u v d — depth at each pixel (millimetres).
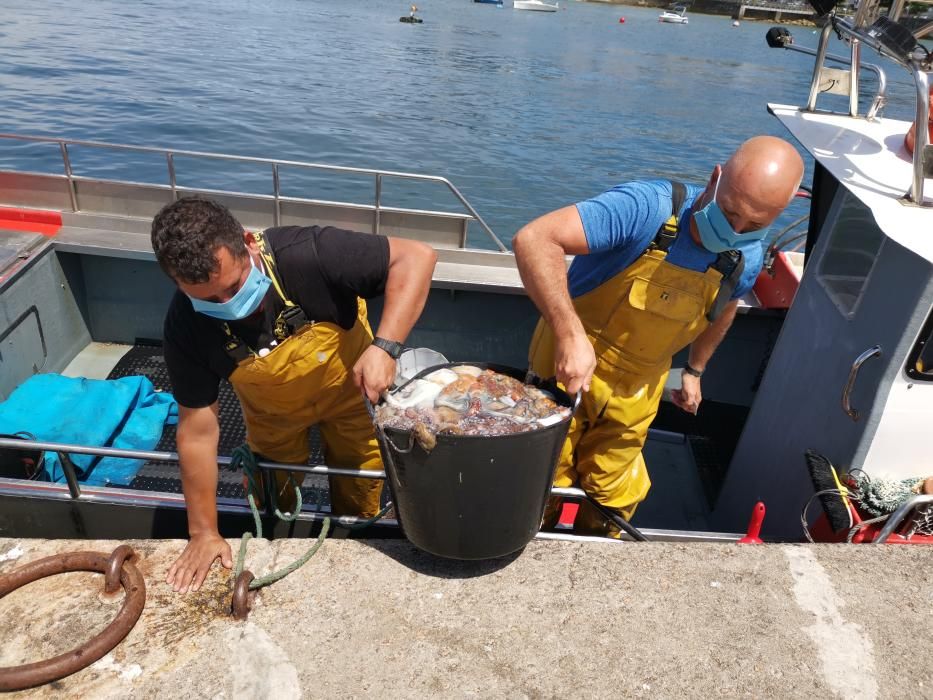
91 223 5277
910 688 1883
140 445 4324
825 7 3217
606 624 2004
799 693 1854
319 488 3951
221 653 1864
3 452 3682
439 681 1827
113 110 18875
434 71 29500
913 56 2580
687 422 4914
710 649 1951
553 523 3137
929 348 2494
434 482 1872
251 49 30969
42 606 1968
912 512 2609
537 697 1806
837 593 2150
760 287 4953
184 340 2080
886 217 2432
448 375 2146
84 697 1741
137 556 2141
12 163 14609
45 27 30984
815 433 3033
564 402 2082
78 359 5344
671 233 2227
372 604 2025
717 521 4012
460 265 5203
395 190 15477
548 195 16047
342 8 52531
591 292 2490
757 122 23781
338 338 2326
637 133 21422
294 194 14727
